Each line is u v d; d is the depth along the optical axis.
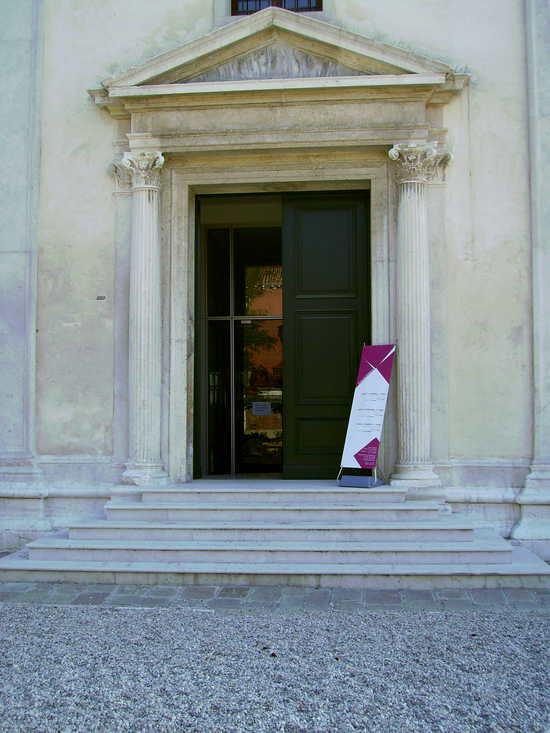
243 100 8.71
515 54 8.76
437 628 5.67
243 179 9.10
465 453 8.53
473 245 8.66
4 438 8.99
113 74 9.20
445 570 6.87
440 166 8.73
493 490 8.44
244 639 5.41
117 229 9.07
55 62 9.30
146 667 4.82
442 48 8.83
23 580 7.20
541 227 8.54
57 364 9.06
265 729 3.90
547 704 4.22
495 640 5.38
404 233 8.54
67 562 7.34
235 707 4.18
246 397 11.47
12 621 5.94
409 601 6.44
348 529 7.48
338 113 8.66
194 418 9.63
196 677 4.64
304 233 9.47
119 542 7.55
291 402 9.41
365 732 3.87
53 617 6.05
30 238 9.13
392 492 7.99
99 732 3.88
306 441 9.41
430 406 8.51
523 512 8.25
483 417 8.54
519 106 8.72
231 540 7.54
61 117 9.23
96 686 4.50
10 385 9.03
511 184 8.68
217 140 8.75
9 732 3.88
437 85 8.52
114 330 9.01
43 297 9.12
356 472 8.45
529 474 8.38
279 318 11.49
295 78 8.61
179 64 8.70
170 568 7.07
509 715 4.07
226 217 11.23
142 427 8.66
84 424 8.98
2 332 9.08
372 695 4.34
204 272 11.55
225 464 11.38
